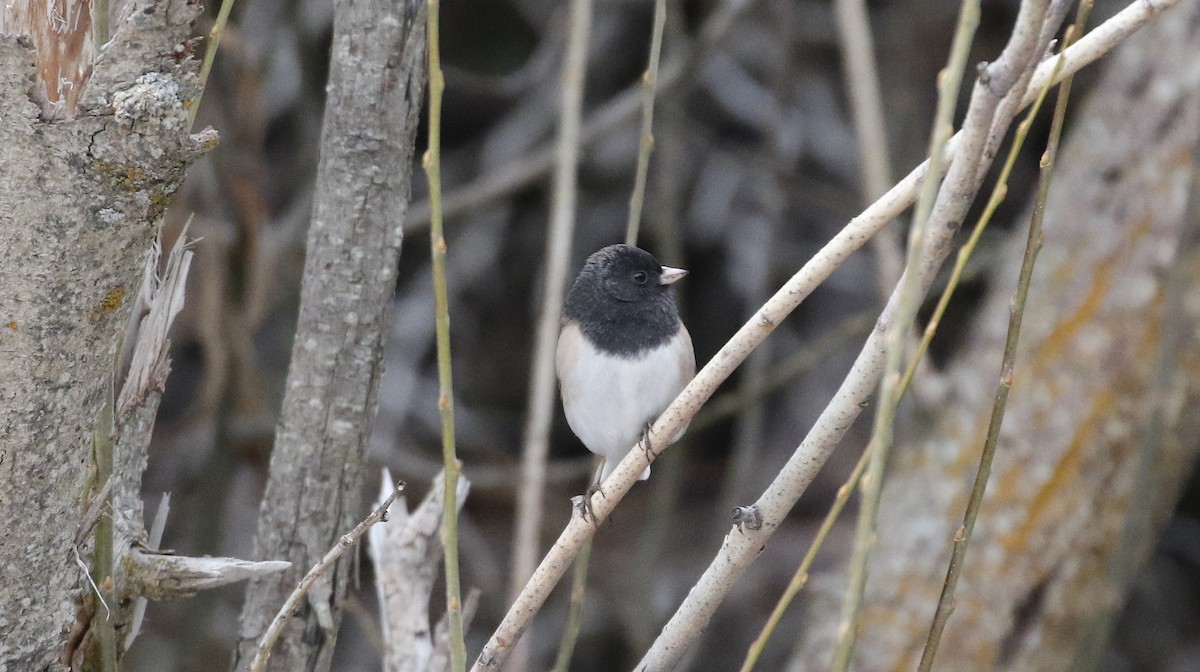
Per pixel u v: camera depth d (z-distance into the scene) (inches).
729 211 576.4
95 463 155.6
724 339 577.3
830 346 414.3
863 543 120.7
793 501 154.5
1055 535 329.7
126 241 140.2
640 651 421.4
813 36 562.6
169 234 359.9
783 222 529.7
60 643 155.7
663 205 430.6
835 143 569.3
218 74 377.7
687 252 575.8
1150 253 331.3
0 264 136.8
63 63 133.4
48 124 133.2
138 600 174.7
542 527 554.9
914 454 349.7
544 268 535.5
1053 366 333.7
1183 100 335.9
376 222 189.8
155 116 132.6
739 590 515.8
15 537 146.1
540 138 555.5
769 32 557.9
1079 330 333.4
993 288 388.5
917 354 136.4
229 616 465.4
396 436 514.9
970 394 342.6
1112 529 331.6
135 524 176.1
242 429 399.9
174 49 133.4
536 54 548.4
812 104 575.2
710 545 502.3
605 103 569.9
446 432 142.6
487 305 584.4
